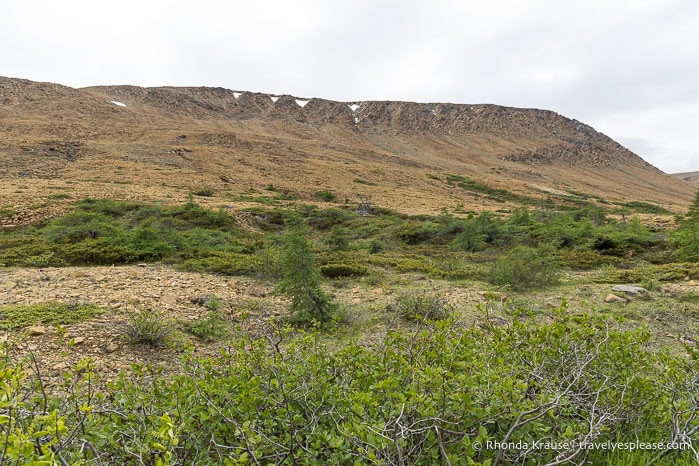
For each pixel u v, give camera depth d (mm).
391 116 159125
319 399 2484
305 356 2805
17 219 17094
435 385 2146
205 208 23750
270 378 2609
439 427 2084
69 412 2184
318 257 12156
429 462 2127
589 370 2789
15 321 5383
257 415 2260
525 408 2193
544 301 8234
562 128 175375
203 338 5535
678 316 7148
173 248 11820
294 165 67312
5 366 2061
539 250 13414
